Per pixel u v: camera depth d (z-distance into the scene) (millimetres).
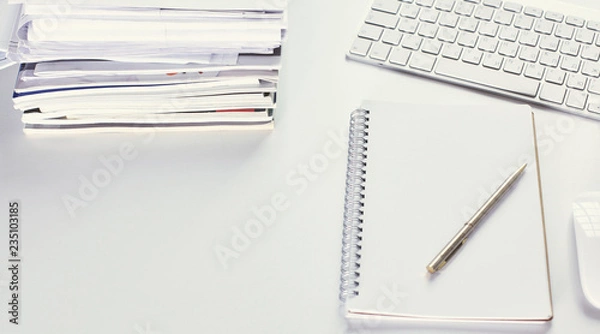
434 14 843
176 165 744
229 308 648
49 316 644
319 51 840
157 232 695
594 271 644
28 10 672
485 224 677
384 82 808
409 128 748
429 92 796
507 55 807
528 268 649
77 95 726
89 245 688
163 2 685
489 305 627
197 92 728
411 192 701
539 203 692
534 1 853
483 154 727
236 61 710
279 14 695
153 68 709
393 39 829
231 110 760
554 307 639
